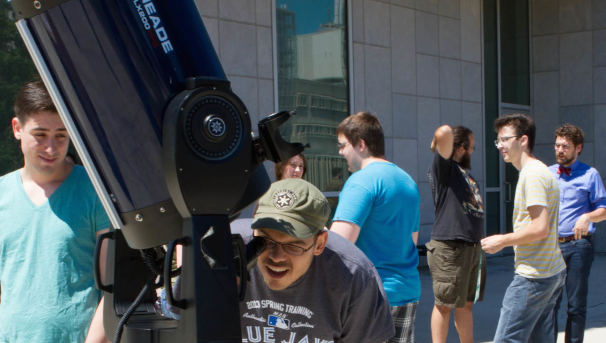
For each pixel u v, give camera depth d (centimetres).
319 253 169
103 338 176
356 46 698
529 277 326
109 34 126
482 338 475
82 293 191
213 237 122
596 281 727
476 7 850
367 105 710
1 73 418
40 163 183
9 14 419
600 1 954
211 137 122
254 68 598
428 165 782
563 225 432
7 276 191
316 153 663
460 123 828
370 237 269
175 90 127
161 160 126
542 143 1005
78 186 195
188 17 134
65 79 129
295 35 645
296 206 156
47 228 190
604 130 957
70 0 126
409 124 758
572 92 980
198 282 120
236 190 127
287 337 176
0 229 192
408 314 271
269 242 159
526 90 1002
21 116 180
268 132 134
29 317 186
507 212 948
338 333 180
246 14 591
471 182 419
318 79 666
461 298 400
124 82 126
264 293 175
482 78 860
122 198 131
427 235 780
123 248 153
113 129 128
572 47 977
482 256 418
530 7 1002
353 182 269
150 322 142
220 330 119
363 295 177
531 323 333
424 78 777
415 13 766
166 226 130
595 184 435
